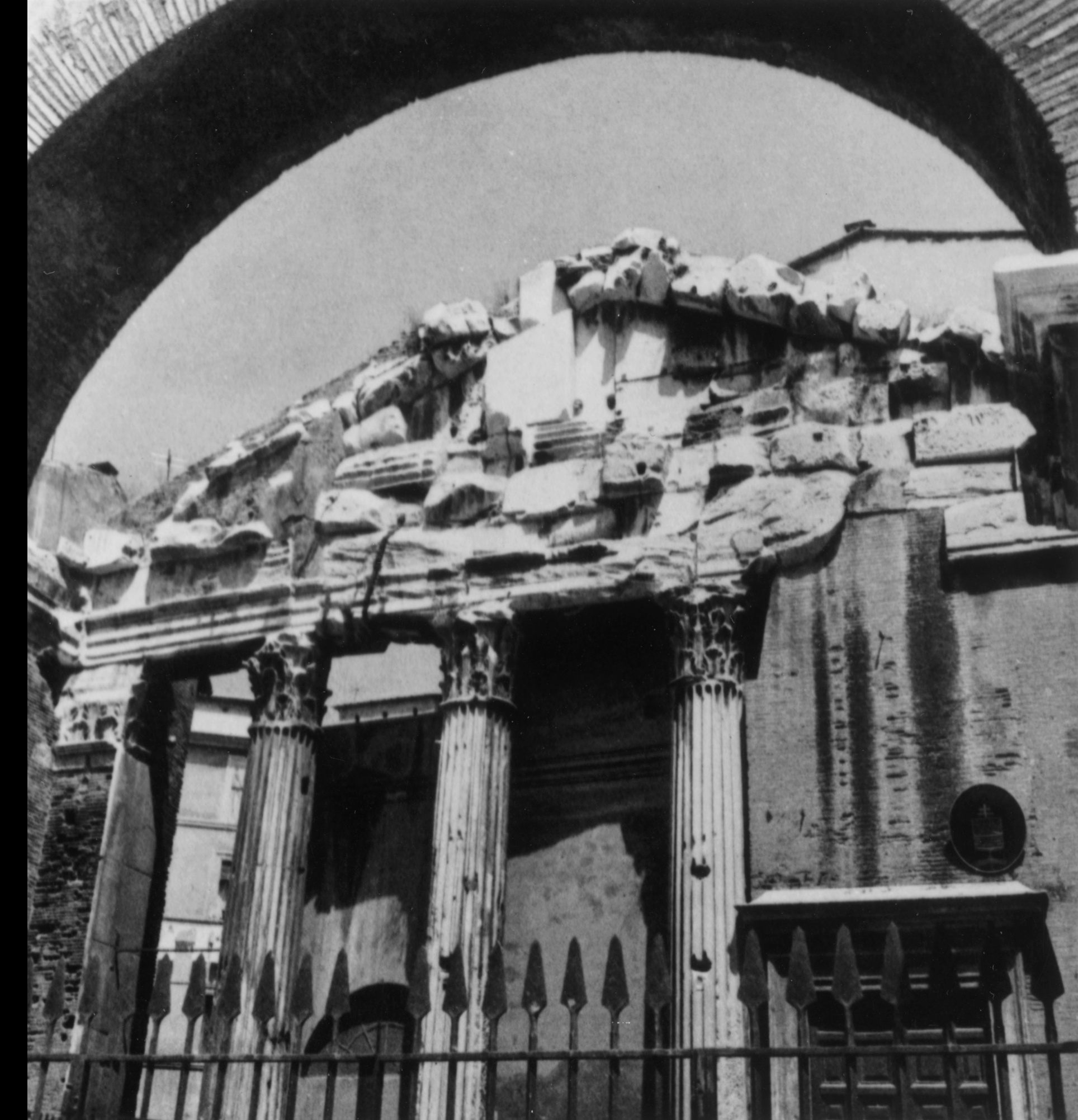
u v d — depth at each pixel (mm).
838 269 20578
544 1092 19859
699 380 21172
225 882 36625
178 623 23672
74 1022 21547
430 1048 18125
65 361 11906
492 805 19734
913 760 17641
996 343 19250
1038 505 9586
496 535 21266
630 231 22344
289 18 11367
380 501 22562
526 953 20922
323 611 22000
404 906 23094
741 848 17750
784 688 18656
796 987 6598
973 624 18047
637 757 21516
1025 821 16781
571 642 22703
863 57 11023
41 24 10734
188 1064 7508
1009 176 10023
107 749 23625
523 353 22484
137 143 11375
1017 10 8984
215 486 24641
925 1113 15555
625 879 20766
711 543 19594
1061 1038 15375
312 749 21750
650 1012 19656
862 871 17281
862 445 19547
